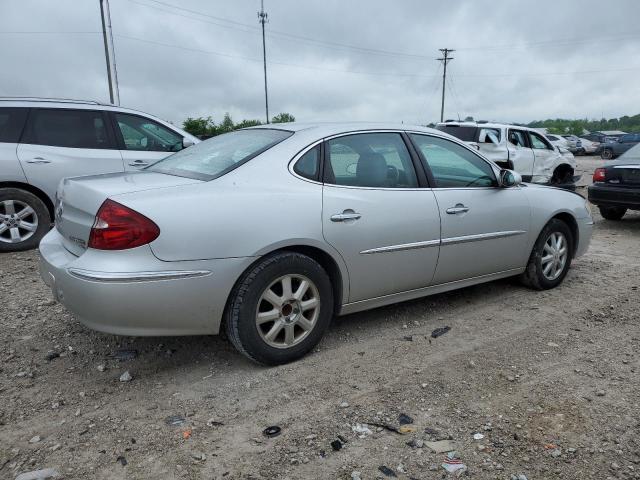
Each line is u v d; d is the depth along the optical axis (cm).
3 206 640
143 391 320
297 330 355
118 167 692
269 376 337
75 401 308
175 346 379
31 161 643
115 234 292
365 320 431
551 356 369
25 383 327
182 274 302
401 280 398
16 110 652
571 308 465
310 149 362
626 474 247
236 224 315
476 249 440
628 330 417
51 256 333
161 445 268
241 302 323
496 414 296
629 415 295
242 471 249
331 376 338
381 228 375
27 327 408
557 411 299
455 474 247
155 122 737
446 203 415
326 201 351
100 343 382
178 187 320
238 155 360
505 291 510
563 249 520
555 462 256
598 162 3022
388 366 352
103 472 248
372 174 385
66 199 336
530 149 1305
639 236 816
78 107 683
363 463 255
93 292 291
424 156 418
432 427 283
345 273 365
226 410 300
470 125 1269
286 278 338
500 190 462
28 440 271
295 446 268
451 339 396
